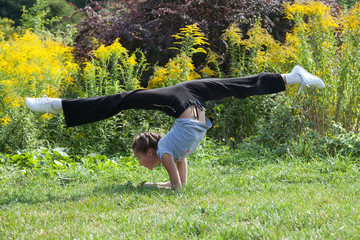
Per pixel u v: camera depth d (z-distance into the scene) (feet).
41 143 24.32
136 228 11.68
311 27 25.71
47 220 12.71
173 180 16.26
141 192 15.83
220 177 18.56
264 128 24.41
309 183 17.69
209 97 16.60
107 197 15.15
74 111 16.33
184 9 30.96
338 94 24.32
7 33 46.93
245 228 11.27
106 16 34.94
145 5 32.71
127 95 16.07
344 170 19.21
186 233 11.16
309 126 23.93
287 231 11.03
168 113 16.25
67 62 28.43
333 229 10.89
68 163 21.52
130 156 23.12
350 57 24.47
